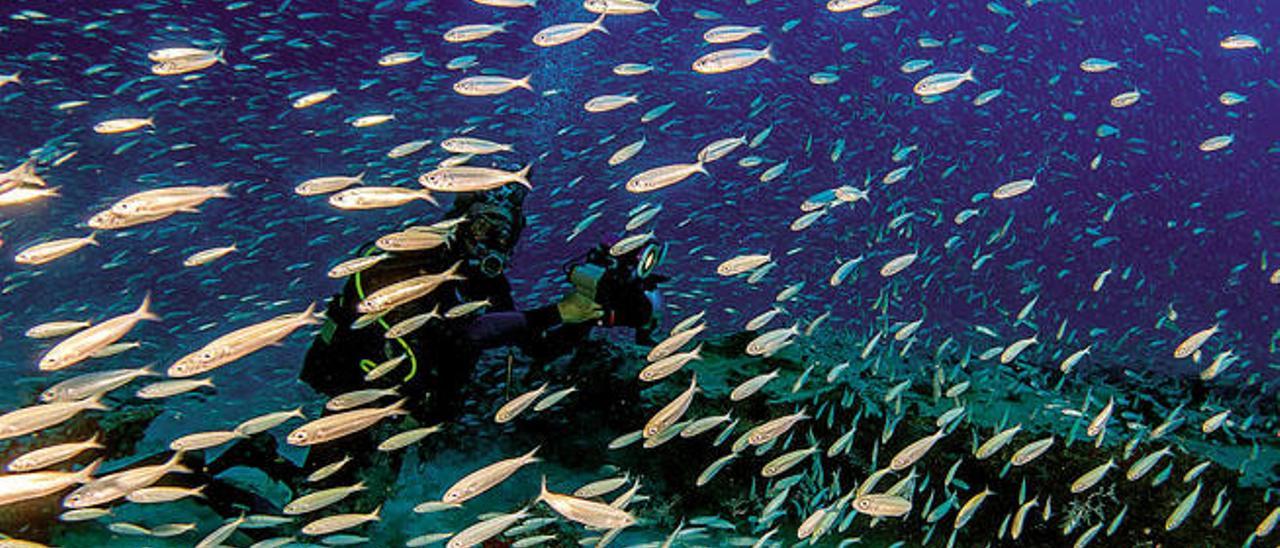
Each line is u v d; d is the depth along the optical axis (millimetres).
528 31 15961
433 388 3117
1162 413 4117
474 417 3875
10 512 2773
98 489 2156
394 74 14820
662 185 2768
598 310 3168
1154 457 2699
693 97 16203
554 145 13555
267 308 6371
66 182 9164
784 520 3355
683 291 7770
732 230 10742
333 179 2566
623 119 15195
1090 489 3355
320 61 14414
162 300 6879
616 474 3553
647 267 3170
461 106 14516
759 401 3861
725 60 3096
